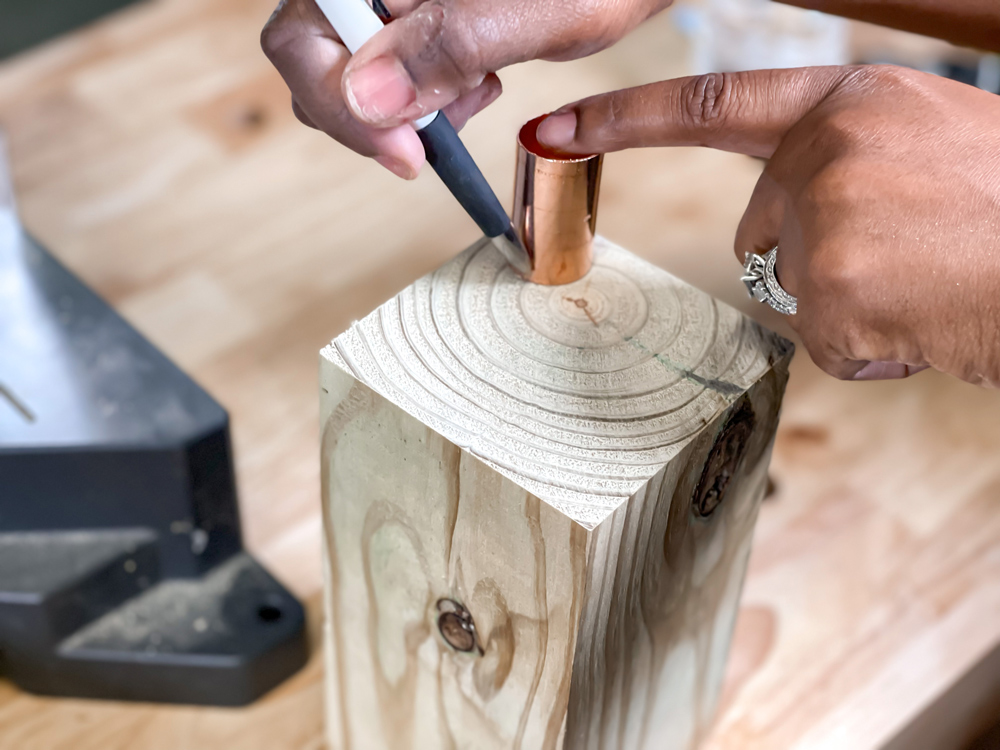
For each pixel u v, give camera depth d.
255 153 0.84
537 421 0.39
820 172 0.40
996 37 0.53
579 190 0.43
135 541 0.61
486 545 0.40
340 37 0.41
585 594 0.38
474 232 0.79
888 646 0.61
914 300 0.37
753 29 0.81
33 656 0.59
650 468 0.38
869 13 0.54
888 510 0.67
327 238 0.79
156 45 0.91
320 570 0.65
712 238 0.78
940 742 0.66
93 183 0.81
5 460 0.57
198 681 0.60
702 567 0.46
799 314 0.41
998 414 0.71
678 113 0.42
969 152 0.39
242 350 0.73
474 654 0.45
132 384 0.61
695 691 0.54
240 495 0.67
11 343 0.62
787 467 0.68
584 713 0.43
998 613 0.63
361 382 0.40
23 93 0.87
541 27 0.39
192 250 0.77
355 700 0.55
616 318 0.44
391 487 0.43
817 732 0.58
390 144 0.41
